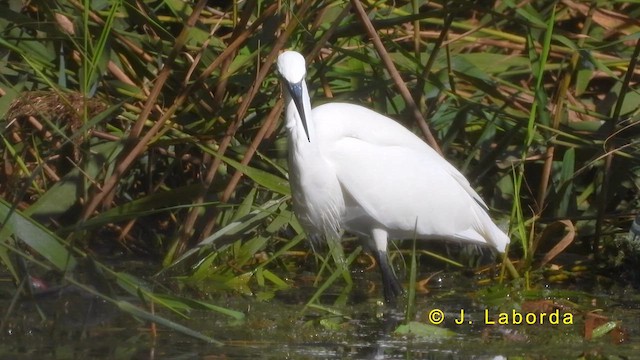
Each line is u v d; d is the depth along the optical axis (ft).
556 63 37.52
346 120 31.37
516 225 33.47
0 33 32.83
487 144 34.73
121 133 33.76
